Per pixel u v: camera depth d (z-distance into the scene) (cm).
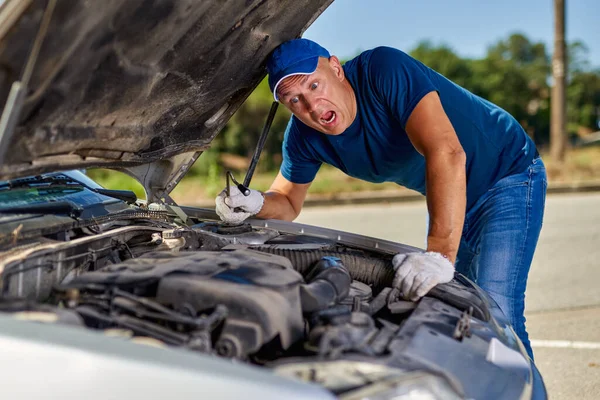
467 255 328
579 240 771
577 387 375
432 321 209
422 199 1181
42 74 184
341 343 179
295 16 280
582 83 2741
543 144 2158
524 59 2842
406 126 274
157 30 214
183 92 263
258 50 278
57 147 216
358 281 260
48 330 153
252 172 333
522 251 309
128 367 144
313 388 147
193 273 197
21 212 233
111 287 192
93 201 272
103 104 222
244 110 1513
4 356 148
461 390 172
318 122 286
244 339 181
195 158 330
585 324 480
